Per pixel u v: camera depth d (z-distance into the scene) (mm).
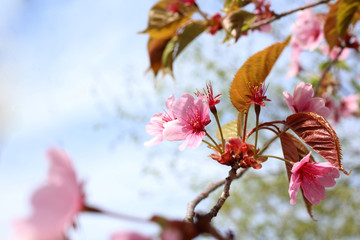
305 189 365
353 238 1412
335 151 352
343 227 1418
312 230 1430
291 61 806
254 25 498
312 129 359
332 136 352
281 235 1439
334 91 753
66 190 239
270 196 1484
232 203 1438
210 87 389
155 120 399
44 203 230
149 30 488
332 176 361
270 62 372
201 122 375
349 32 557
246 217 1431
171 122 378
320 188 363
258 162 358
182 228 240
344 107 824
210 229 248
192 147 366
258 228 1424
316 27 640
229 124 411
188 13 486
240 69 372
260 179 1443
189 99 378
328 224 1431
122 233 214
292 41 751
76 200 242
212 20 485
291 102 384
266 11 514
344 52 727
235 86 375
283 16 498
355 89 951
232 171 357
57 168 244
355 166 1272
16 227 221
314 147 358
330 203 1399
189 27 487
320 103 380
